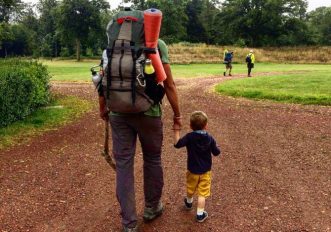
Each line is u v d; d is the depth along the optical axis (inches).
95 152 274.8
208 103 505.7
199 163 161.5
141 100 136.6
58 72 1282.0
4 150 279.0
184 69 1380.4
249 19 3897.6
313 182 209.5
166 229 155.7
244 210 173.0
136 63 132.6
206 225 158.7
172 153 269.0
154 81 137.8
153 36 133.8
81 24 3587.6
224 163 245.3
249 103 496.7
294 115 407.2
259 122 374.3
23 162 250.1
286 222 161.0
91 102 522.6
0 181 212.8
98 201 185.8
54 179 217.2
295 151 271.1
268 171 228.7
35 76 446.9
